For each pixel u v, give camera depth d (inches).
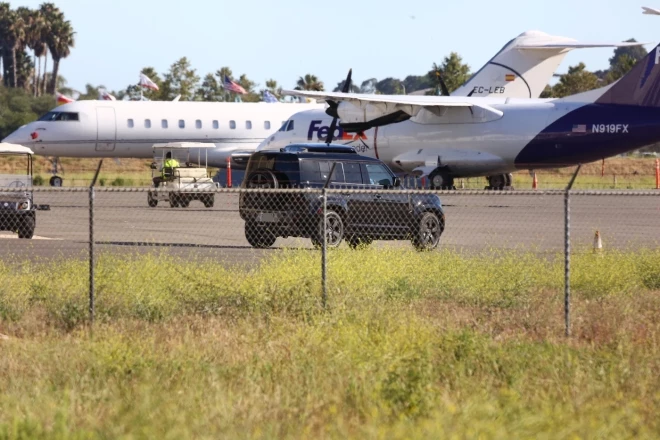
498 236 3801.7
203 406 1220.5
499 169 6786.4
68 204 5925.2
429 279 2229.3
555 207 5536.4
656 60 6309.1
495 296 2116.1
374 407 1201.4
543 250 3218.5
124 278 2054.6
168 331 1736.0
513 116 6569.9
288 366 1434.5
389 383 1298.0
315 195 3115.2
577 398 1269.7
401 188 3363.7
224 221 4394.7
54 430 1103.0
